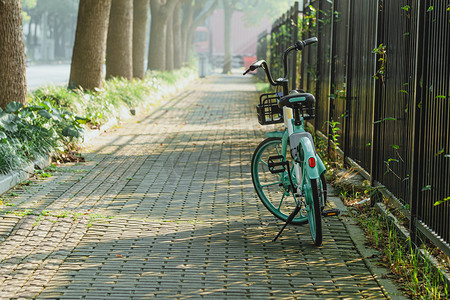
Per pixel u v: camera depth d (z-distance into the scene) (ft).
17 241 19.04
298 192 19.38
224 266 17.31
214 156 34.94
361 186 25.09
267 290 15.64
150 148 37.29
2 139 27.78
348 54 29.32
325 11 38.34
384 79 22.68
